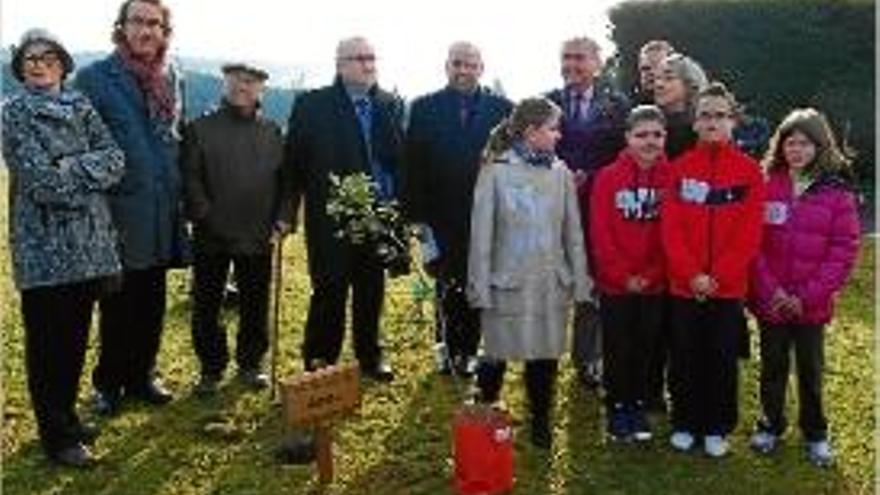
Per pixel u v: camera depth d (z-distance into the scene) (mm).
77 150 5051
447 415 5906
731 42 13328
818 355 5453
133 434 5605
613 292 5512
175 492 5113
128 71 5570
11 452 5406
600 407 6059
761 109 13430
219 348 6094
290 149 6086
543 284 5379
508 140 5430
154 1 5523
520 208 5352
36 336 5172
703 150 5371
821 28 13297
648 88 6020
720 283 5355
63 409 5285
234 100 5926
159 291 5824
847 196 5371
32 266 5012
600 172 5527
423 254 6203
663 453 5539
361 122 6094
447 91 6137
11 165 4988
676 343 5473
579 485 5219
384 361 6477
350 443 5582
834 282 5348
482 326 5508
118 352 5777
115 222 5516
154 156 5594
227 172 5898
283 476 5258
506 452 5105
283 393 4980
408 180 6148
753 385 6418
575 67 5957
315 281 6086
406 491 5152
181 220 5746
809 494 5223
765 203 5406
